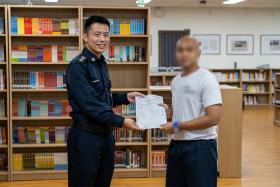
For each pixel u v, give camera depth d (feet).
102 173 9.12
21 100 15.99
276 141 23.11
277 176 16.05
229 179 15.65
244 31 40.16
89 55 8.65
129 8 15.81
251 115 34.19
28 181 15.61
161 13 38.93
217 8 39.55
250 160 18.61
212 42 39.88
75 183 8.71
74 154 8.68
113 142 9.24
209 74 8.22
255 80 39.32
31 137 16.05
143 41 16.61
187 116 8.32
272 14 40.32
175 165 8.68
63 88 15.93
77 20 15.74
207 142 8.36
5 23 15.23
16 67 16.11
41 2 33.73
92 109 8.32
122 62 16.08
